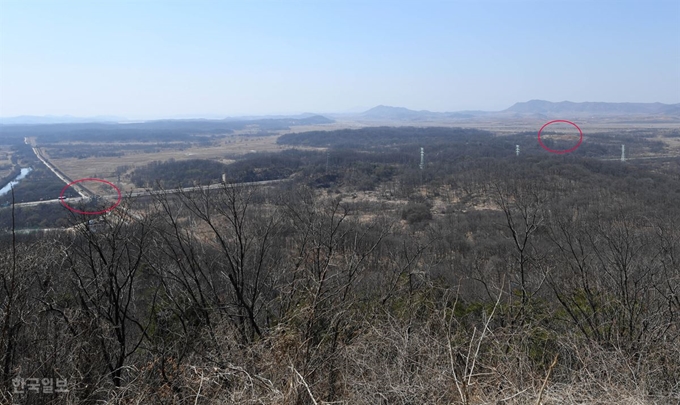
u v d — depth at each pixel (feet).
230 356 15.15
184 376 14.43
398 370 13.30
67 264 20.11
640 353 14.48
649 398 12.53
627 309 19.34
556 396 11.98
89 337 17.38
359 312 19.02
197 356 16.78
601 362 13.98
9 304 13.80
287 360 13.53
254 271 22.39
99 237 20.63
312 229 22.79
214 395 13.28
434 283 22.97
